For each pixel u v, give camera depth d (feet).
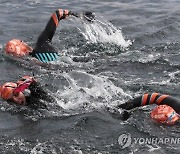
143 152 23.89
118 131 26.27
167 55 40.34
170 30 48.44
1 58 40.01
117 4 61.36
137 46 43.88
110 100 30.89
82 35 47.62
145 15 55.31
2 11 58.44
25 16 56.18
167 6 59.88
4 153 24.32
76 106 30.04
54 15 40.83
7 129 27.30
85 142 25.21
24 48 41.68
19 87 29.99
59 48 43.70
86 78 34.88
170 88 32.78
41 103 30.42
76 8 58.90
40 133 26.55
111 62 39.29
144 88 32.91
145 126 26.66
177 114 27.30
